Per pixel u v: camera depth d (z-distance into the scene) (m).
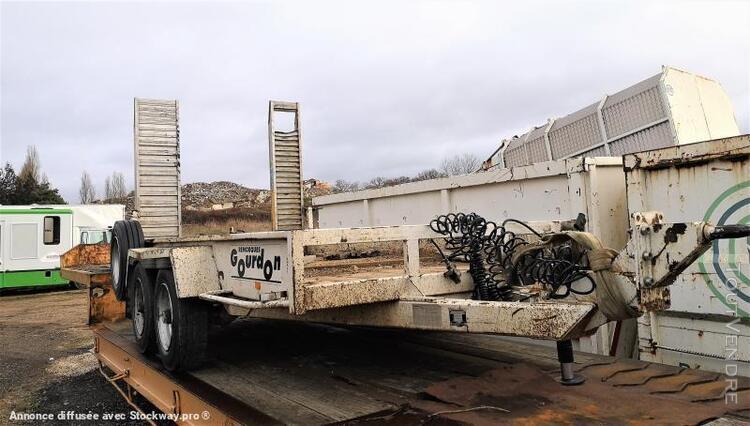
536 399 2.79
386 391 3.43
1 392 6.54
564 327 2.53
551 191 4.90
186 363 4.25
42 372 7.48
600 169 4.59
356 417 2.88
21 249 16.28
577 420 2.49
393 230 3.52
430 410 2.73
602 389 2.93
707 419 2.46
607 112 5.77
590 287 2.85
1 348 9.14
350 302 3.28
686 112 5.24
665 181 3.97
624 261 2.43
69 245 16.92
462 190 5.86
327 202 8.28
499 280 3.65
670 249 2.22
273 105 7.43
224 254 4.21
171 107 7.04
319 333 5.41
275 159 7.39
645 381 3.11
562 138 6.38
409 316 3.32
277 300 3.30
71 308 13.75
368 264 4.88
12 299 15.62
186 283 4.18
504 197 5.36
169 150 6.99
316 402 3.27
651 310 2.28
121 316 7.05
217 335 5.57
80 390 6.53
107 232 17.55
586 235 2.61
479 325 2.91
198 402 3.49
